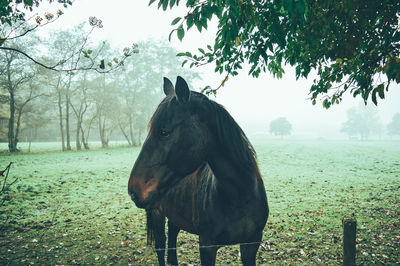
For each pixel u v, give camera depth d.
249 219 1.82
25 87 31.52
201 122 1.58
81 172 12.98
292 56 3.11
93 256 4.10
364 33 2.56
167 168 1.52
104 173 12.71
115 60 2.61
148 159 1.52
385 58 2.33
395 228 4.97
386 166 15.05
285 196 8.02
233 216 1.79
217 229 1.83
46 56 27.81
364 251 4.05
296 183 10.17
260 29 2.39
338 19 2.52
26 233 5.02
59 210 6.65
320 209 6.49
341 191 8.59
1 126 36.19
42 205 7.01
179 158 1.52
